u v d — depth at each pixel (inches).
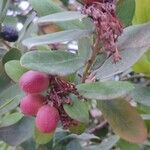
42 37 5.2
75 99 5.5
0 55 7.7
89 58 5.8
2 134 7.4
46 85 5.3
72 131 6.4
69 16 5.1
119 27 5.1
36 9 6.5
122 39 5.8
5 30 7.7
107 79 6.0
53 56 5.3
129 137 6.2
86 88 5.5
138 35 5.7
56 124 5.4
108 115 6.2
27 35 7.5
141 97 6.8
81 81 5.9
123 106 6.1
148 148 11.0
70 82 5.8
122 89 5.3
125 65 5.7
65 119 5.6
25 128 7.5
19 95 6.5
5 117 7.2
